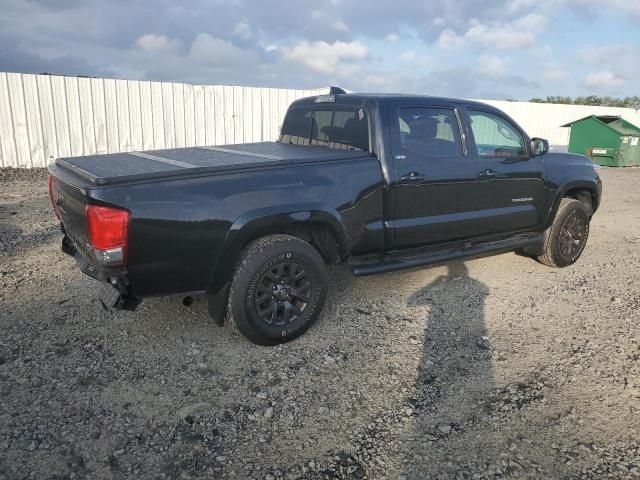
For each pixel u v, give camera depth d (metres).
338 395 3.36
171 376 3.52
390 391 3.43
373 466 2.72
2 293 4.79
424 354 3.93
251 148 5.01
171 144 13.92
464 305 4.91
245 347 3.96
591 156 18.06
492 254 5.40
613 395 3.43
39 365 3.58
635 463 2.79
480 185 5.09
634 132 17.84
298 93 15.52
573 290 5.39
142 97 13.29
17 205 8.66
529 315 4.71
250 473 2.64
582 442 2.95
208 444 2.85
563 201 5.97
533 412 3.22
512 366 3.78
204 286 3.67
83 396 3.25
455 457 2.80
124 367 3.61
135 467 2.66
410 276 5.68
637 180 14.60
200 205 3.51
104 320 4.32
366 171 4.32
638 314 4.78
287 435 2.95
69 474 2.59
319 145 5.15
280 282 3.92
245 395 3.34
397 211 4.55
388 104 4.55
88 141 12.89
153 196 3.36
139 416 3.08
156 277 3.47
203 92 14.10
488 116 5.24
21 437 2.84
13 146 12.14
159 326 4.25
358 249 4.41
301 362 3.77
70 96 12.48
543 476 2.68
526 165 5.47
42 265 5.59
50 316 4.35
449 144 4.89
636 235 8.00
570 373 3.70
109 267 3.31
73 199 3.55
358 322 4.46
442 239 4.95
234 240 3.65
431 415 3.17
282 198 3.84
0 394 3.22
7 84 11.80
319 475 2.64
